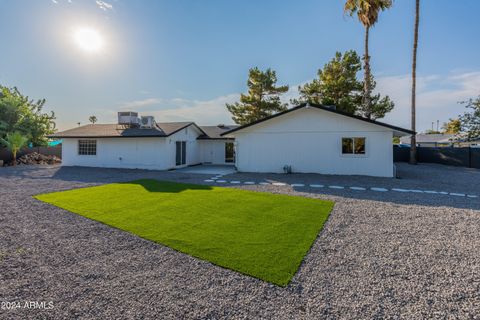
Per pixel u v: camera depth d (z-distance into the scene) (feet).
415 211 19.12
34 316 7.41
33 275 9.84
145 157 53.67
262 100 78.28
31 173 45.14
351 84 66.13
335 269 10.30
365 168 40.27
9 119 66.28
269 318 7.34
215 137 64.95
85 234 14.42
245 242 13.16
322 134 42.57
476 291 8.69
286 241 13.29
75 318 7.32
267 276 9.73
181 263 10.87
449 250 12.10
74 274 9.93
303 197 24.38
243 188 29.55
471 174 41.75
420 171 46.52
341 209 19.81
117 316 7.41
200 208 20.18
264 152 45.91
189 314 7.51
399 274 9.89
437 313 7.54
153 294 8.57
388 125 38.55
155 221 16.83
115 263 10.89
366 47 58.18
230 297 8.39
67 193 26.45
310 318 7.33
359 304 7.98
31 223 16.38
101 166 57.16
